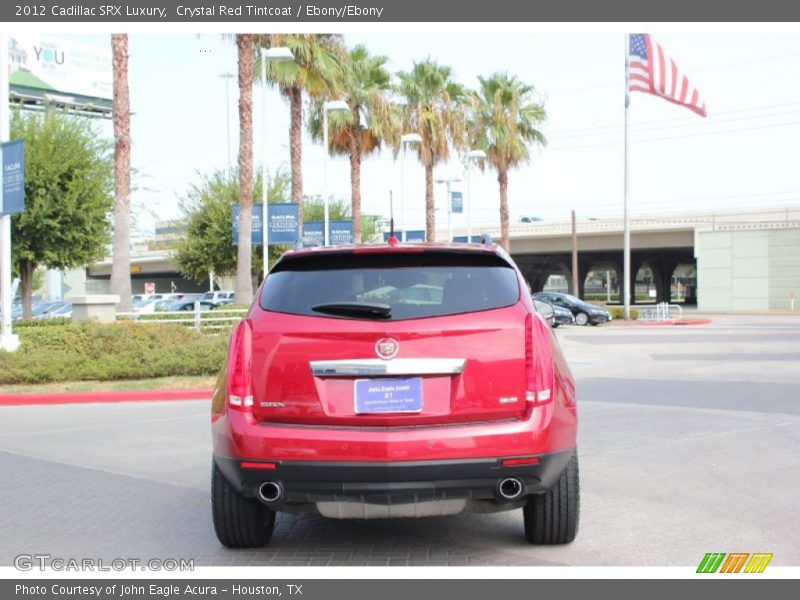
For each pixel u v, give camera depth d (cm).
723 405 1184
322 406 461
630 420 1055
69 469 820
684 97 4231
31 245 2748
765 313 5159
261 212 3022
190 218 4628
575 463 508
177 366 1600
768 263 5384
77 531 592
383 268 487
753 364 1806
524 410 464
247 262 2717
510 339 465
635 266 10019
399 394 458
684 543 537
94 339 1667
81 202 2766
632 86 4288
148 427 1088
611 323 4238
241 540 531
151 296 5106
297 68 3070
